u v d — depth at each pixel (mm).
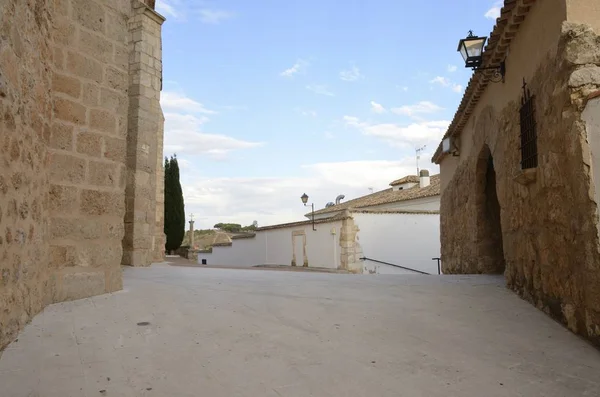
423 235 20688
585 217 3500
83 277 5066
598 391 2652
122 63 5738
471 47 6703
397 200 26266
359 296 5496
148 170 10891
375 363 3080
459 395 2590
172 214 23094
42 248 4363
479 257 8969
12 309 3336
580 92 3629
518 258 5570
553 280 4301
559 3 4109
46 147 4566
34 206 4020
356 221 19688
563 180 4000
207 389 2592
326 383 2727
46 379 2648
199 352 3229
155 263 12312
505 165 6270
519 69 5559
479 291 5883
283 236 24531
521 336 3730
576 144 3596
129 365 2930
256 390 2600
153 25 11430
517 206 5574
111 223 5484
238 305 4828
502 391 2646
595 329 3404
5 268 3141
